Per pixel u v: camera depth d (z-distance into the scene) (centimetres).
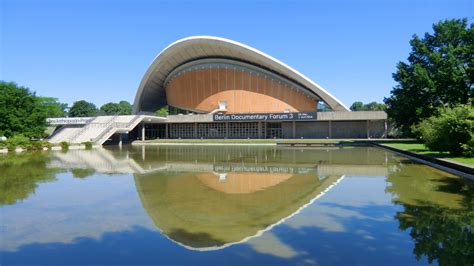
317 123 4566
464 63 2850
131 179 1121
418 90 2997
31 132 3241
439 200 755
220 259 435
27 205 745
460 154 1515
